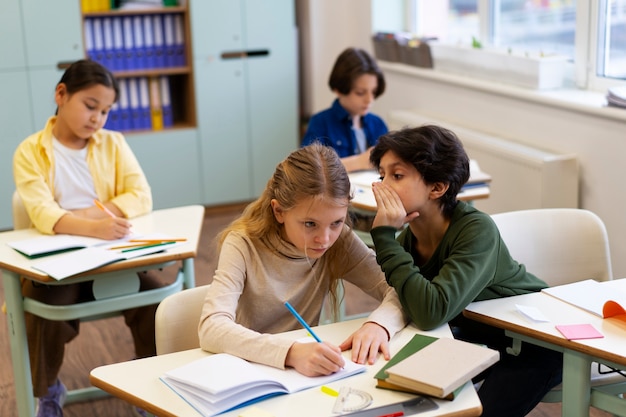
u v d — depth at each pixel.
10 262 2.38
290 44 5.20
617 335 1.73
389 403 1.48
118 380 1.62
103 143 2.86
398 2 5.18
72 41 4.71
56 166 2.77
